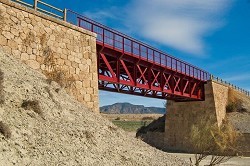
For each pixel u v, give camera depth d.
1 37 19.08
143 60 37.66
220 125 57.88
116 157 15.60
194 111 59.81
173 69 45.22
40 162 10.65
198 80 55.84
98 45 30.02
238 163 42.91
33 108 13.80
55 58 22.70
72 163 11.96
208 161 41.88
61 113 16.02
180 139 60.22
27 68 19.27
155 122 73.88
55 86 20.27
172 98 52.25
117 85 35.66
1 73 13.79
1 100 12.35
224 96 64.38
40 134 12.40
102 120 21.02
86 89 25.06
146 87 39.31
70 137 14.09
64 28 24.06
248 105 66.62
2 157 9.51
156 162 18.86
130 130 113.56
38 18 21.89
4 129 10.59
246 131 54.47
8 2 19.77
